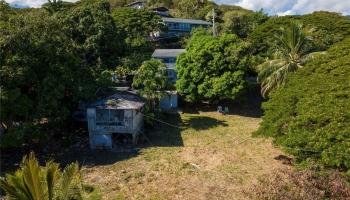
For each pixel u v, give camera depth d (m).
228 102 45.09
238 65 39.62
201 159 27.97
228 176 24.78
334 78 25.03
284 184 17.50
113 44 45.53
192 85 40.56
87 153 29.50
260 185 18.58
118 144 31.45
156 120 37.06
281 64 37.88
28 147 30.34
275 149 29.94
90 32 44.00
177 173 25.28
